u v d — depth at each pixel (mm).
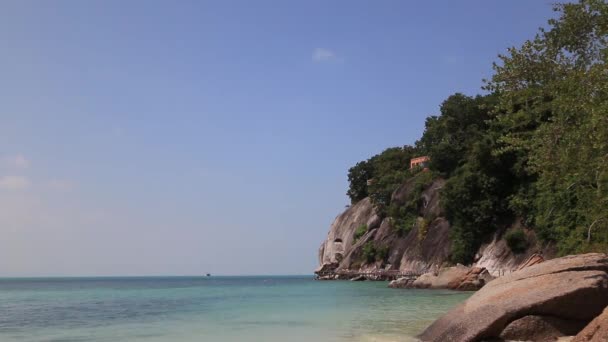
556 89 17891
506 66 18469
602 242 23719
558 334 12672
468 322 13398
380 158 103625
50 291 69125
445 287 43500
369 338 16203
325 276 88125
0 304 37594
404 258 69875
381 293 41469
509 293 13898
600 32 17406
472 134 65125
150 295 51250
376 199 88438
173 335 18047
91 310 30406
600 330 10422
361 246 86250
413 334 16969
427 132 78000
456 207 56094
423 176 75625
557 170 17141
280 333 18031
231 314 26125
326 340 15969
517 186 50656
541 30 18516
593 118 14508
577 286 12945
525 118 19781
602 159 15648
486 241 53312
